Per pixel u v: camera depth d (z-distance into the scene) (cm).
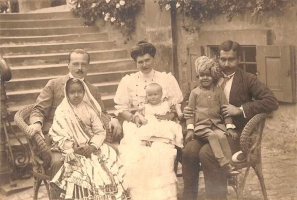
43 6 920
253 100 402
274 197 411
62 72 643
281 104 546
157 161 361
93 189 347
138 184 359
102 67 677
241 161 365
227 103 380
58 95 399
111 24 741
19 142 480
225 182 363
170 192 357
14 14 745
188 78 648
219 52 394
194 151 368
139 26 711
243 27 572
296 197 408
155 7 662
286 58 521
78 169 354
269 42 542
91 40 745
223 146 364
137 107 407
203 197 407
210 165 360
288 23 522
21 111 398
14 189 441
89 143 371
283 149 547
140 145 375
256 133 374
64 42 729
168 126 382
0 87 447
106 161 364
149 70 414
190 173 372
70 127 371
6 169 454
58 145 362
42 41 718
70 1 779
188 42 644
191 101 384
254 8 542
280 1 522
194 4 615
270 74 541
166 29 656
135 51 408
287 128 541
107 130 399
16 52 669
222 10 589
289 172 470
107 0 721
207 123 375
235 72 393
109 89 633
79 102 379
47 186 373
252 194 419
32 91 582
